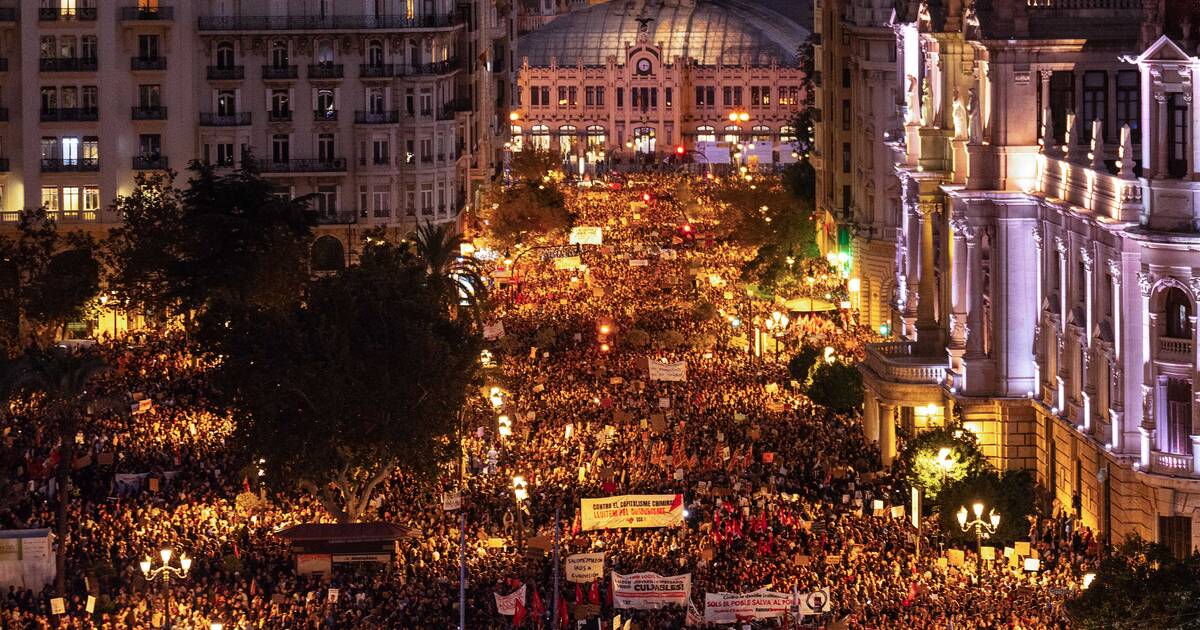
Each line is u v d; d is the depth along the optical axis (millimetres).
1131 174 115125
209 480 132125
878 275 198375
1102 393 119250
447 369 127500
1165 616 94000
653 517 119000
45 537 110375
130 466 134750
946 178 143500
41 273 174125
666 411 152625
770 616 101500
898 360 143000
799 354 163250
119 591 109188
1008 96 132000
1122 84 132250
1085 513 122938
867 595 104875
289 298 168125
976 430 134000
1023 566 111375
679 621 102312
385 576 111625
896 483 129000
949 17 141875
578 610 103812
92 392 152750
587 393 160375
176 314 170250
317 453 123500
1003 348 133250
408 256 147875
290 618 104250
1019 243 132500
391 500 130000
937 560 112812
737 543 115750
